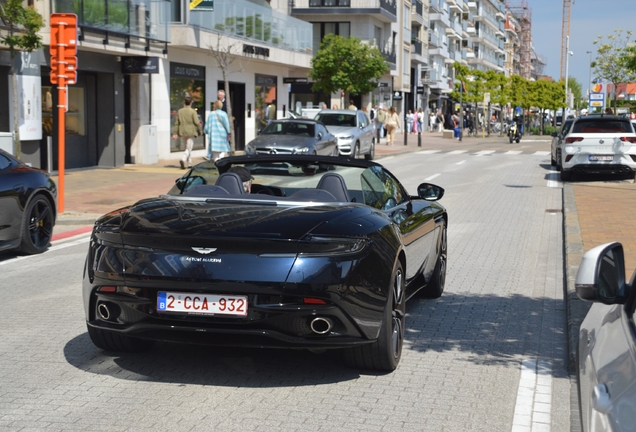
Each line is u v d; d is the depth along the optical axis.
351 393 4.80
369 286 4.73
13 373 5.16
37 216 10.08
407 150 36.81
